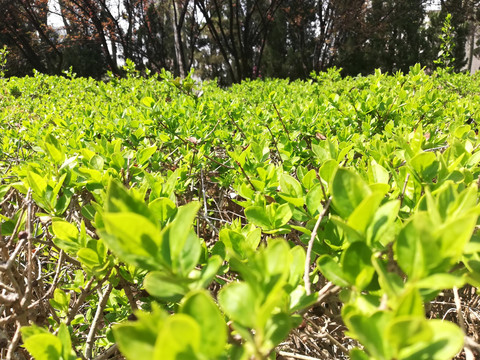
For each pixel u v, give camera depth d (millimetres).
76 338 1870
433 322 747
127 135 3424
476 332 1799
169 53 41781
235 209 3035
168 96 6352
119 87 7027
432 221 910
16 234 1790
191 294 702
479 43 35562
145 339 713
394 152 1945
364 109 3637
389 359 741
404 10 32531
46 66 40031
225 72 43000
